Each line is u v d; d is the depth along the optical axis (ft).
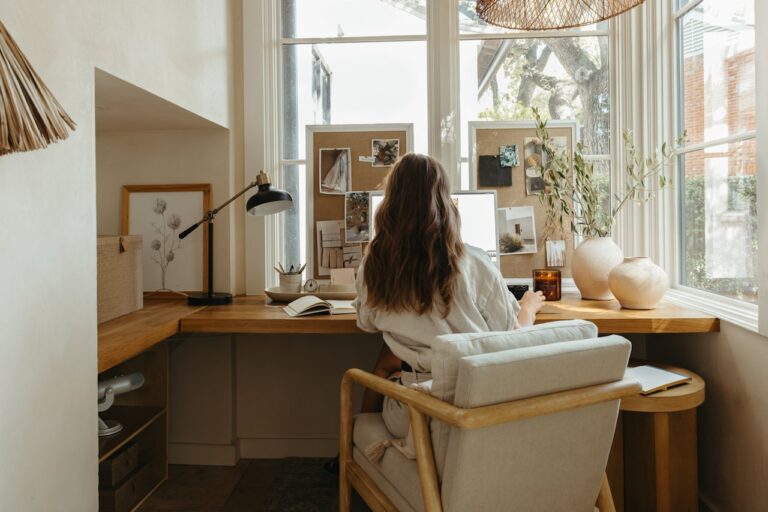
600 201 9.14
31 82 4.01
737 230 6.67
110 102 6.79
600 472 4.58
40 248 4.48
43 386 4.53
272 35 9.23
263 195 7.80
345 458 5.92
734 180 6.72
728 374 6.44
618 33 8.95
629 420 6.51
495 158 9.11
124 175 8.89
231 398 8.96
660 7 8.51
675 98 8.37
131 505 7.00
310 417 9.23
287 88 9.42
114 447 6.33
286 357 9.21
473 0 9.27
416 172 5.47
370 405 6.82
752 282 6.35
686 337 7.66
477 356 3.94
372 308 5.61
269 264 9.27
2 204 4.08
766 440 5.66
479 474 4.10
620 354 4.38
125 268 7.32
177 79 6.97
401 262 5.32
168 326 6.76
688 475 6.03
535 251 9.03
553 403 4.08
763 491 5.73
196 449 8.96
